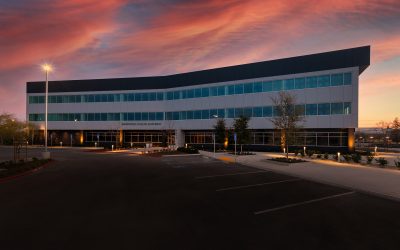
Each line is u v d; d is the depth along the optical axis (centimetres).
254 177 1480
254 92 3841
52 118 5256
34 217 753
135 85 4869
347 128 3194
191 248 546
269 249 543
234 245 562
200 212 803
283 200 954
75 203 907
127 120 4891
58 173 1631
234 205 884
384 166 1908
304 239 597
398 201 948
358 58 3122
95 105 5047
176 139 4534
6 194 1046
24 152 3638
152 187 1188
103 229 658
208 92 4259
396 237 611
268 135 3762
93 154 3325
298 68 3497
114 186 1209
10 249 544
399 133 5788
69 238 601
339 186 1219
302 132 3095
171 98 4662
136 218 745
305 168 1808
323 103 3312
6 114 2331
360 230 655
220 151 3678
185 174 1590
